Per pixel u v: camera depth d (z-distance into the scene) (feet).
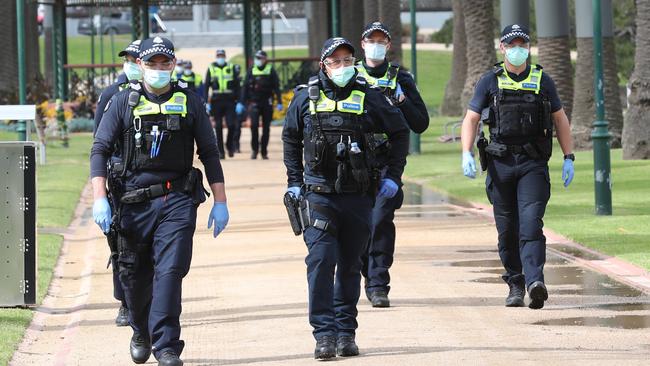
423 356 93.09
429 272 135.23
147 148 87.04
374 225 113.60
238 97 319.88
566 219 177.17
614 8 526.16
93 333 106.22
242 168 288.10
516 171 111.55
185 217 87.15
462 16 499.10
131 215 87.51
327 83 91.71
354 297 94.17
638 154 271.08
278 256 150.00
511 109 111.04
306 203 91.86
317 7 624.59
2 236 115.14
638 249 145.59
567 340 98.12
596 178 180.45
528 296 115.85
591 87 311.88
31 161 114.93
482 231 170.30
